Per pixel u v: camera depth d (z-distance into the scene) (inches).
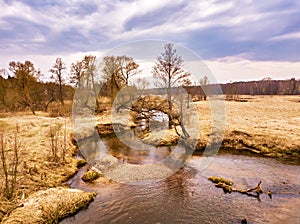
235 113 973.2
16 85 1141.7
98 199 315.6
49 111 1220.5
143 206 294.7
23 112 1149.1
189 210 284.2
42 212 266.8
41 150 495.8
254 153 523.5
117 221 264.1
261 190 326.0
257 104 1295.5
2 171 365.4
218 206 293.0
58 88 1291.8
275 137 570.9
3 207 269.6
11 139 561.9
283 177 382.6
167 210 284.8
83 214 279.6
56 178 382.6
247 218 265.3
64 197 304.5
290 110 1071.6
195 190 337.1
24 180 348.2
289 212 274.4
